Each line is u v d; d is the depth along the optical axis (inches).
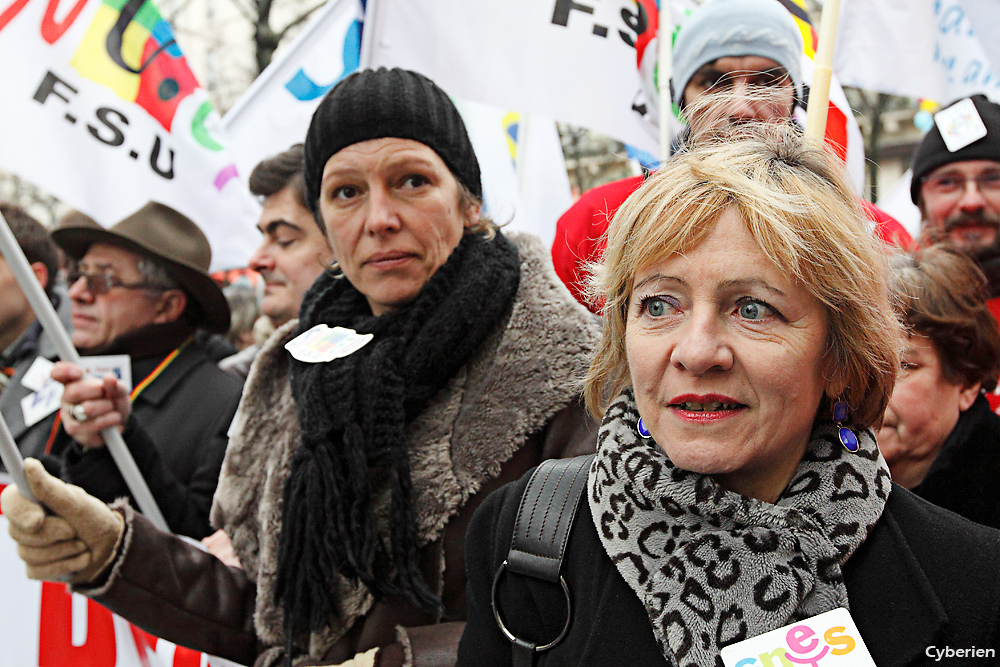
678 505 45.1
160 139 118.4
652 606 44.1
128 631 106.5
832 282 43.3
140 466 101.6
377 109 75.2
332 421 73.1
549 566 49.6
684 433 44.1
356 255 76.8
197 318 123.7
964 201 102.1
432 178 76.3
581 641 47.0
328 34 148.6
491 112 148.4
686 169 45.8
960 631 41.4
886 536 44.1
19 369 133.6
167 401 114.7
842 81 128.5
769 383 42.8
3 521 109.6
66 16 114.3
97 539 76.8
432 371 73.1
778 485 46.1
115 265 119.2
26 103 111.3
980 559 42.8
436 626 66.4
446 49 114.4
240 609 81.1
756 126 49.9
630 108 116.4
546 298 74.6
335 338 76.3
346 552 69.0
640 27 121.3
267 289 123.3
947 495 74.4
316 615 70.3
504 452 70.0
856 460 44.8
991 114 101.8
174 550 80.6
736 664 41.5
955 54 128.6
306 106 147.0
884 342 45.2
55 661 106.4
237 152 143.9
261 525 79.3
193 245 119.2
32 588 108.0
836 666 40.8
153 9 119.0
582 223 106.1
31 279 93.9
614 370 51.8
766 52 89.3
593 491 48.7
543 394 70.5
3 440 73.0
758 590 42.5
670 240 43.9
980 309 74.4
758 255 43.0
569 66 114.6
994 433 75.0
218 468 107.5
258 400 84.4
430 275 77.3
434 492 70.4
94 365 106.2
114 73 116.4
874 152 348.2
